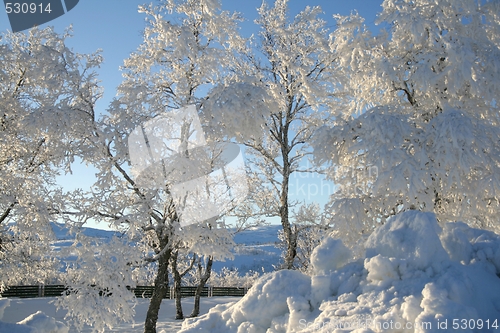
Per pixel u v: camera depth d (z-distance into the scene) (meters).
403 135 9.20
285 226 13.03
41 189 12.15
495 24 10.60
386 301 3.65
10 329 6.06
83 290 8.33
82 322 8.35
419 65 10.03
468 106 9.93
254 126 9.82
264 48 13.69
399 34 10.75
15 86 13.45
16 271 13.49
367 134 9.34
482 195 9.06
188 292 27.62
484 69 9.81
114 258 9.07
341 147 10.25
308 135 13.39
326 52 12.70
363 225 9.61
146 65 10.65
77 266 8.78
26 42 13.75
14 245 13.66
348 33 11.23
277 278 4.51
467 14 10.16
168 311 19.98
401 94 11.46
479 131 8.70
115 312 8.45
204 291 28.05
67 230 9.51
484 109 10.22
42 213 9.58
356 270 4.35
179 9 10.80
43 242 12.41
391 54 10.89
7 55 12.71
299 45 13.08
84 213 9.22
